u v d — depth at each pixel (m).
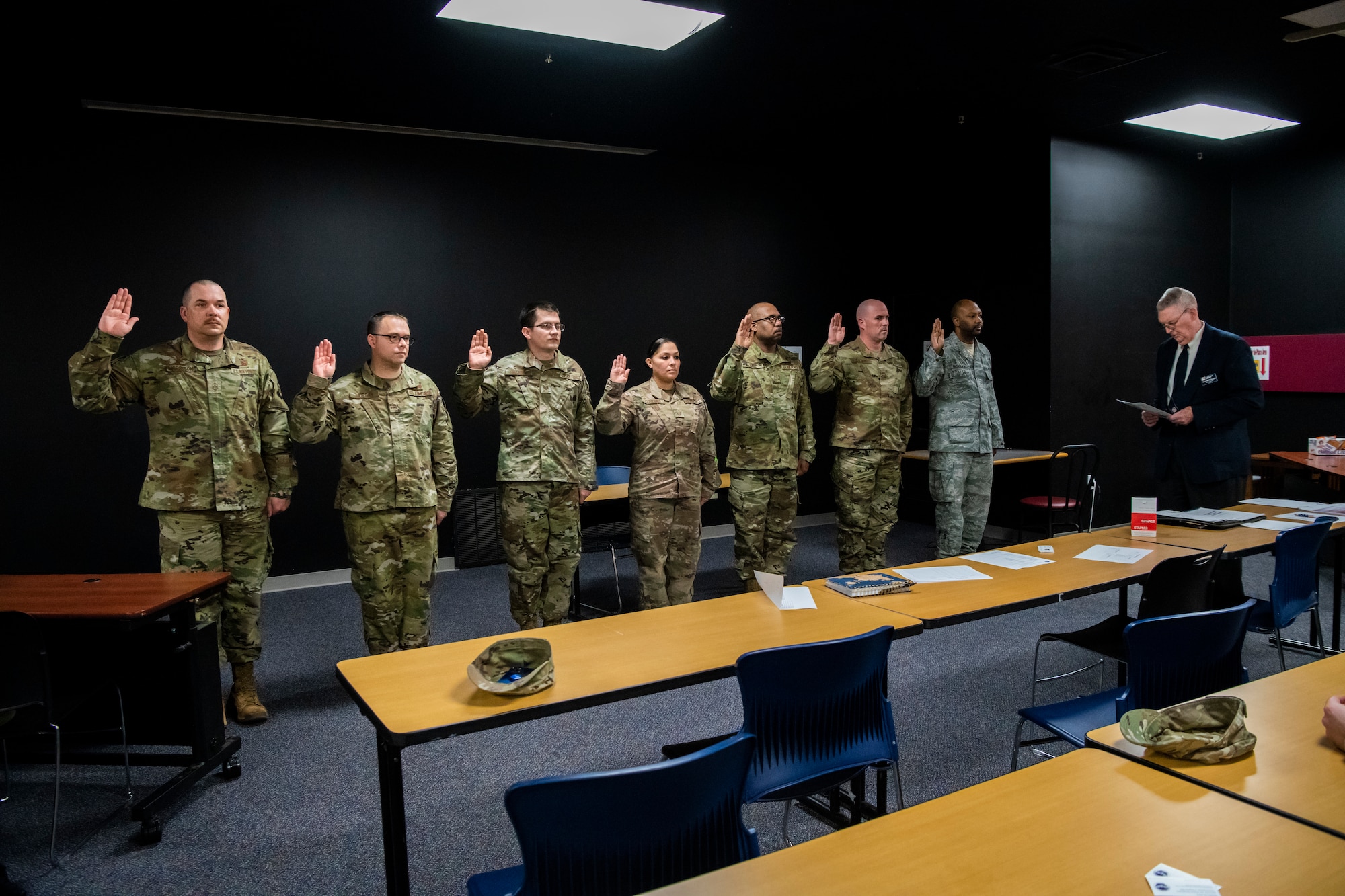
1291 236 7.14
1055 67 4.85
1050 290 6.61
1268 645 4.25
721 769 1.45
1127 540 3.53
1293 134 6.75
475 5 3.79
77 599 2.75
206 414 3.47
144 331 5.45
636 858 1.42
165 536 3.44
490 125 5.90
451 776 3.04
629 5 3.83
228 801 2.88
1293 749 1.53
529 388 4.01
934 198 7.54
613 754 3.20
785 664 1.96
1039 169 6.59
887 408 4.95
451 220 6.32
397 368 3.80
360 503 3.67
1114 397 7.05
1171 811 1.33
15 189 5.10
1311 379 6.95
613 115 5.70
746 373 4.61
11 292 5.12
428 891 2.32
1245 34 4.38
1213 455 4.16
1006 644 4.39
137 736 3.01
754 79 4.96
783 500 4.76
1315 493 5.70
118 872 2.46
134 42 4.11
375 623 3.76
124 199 5.35
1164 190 7.17
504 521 4.05
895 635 2.38
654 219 7.12
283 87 4.90
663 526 4.27
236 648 3.58
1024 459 6.07
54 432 5.27
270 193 5.73
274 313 5.77
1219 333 4.15
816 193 7.92
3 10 3.71
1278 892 1.11
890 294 8.09
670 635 2.39
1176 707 1.60
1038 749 3.12
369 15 3.86
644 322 7.12
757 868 1.20
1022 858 1.21
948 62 4.72
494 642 2.29
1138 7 4.00
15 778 3.10
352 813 2.79
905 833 1.29
